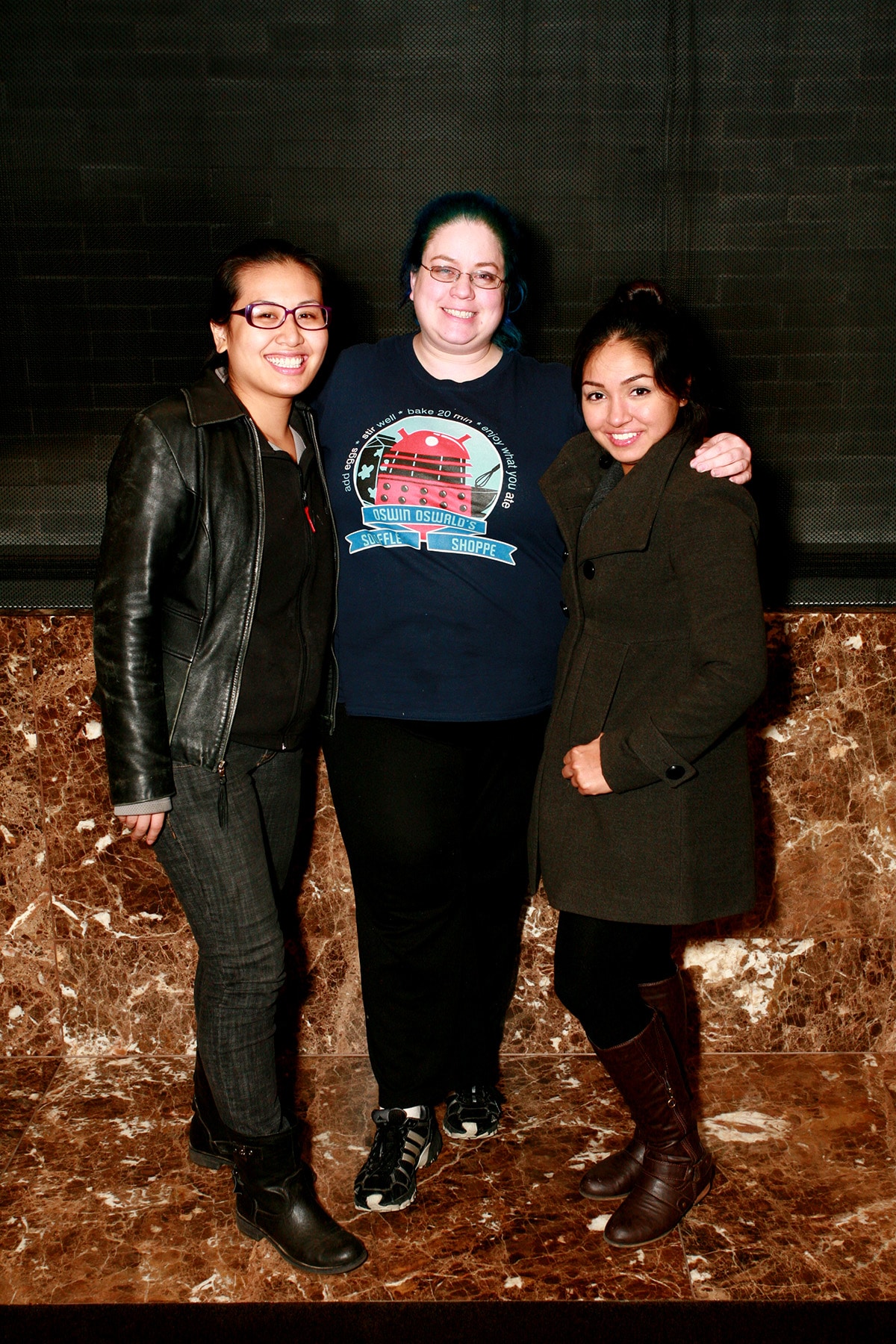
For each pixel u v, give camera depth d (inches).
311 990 88.4
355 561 68.9
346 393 70.5
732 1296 65.5
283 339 62.2
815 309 85.0
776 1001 89.0
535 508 69.2
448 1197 74.2
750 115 82.0
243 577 62.4
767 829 86.2
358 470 69.0
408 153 83.1
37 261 84.4
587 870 64.4
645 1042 67.7
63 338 85.8
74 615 82.7
